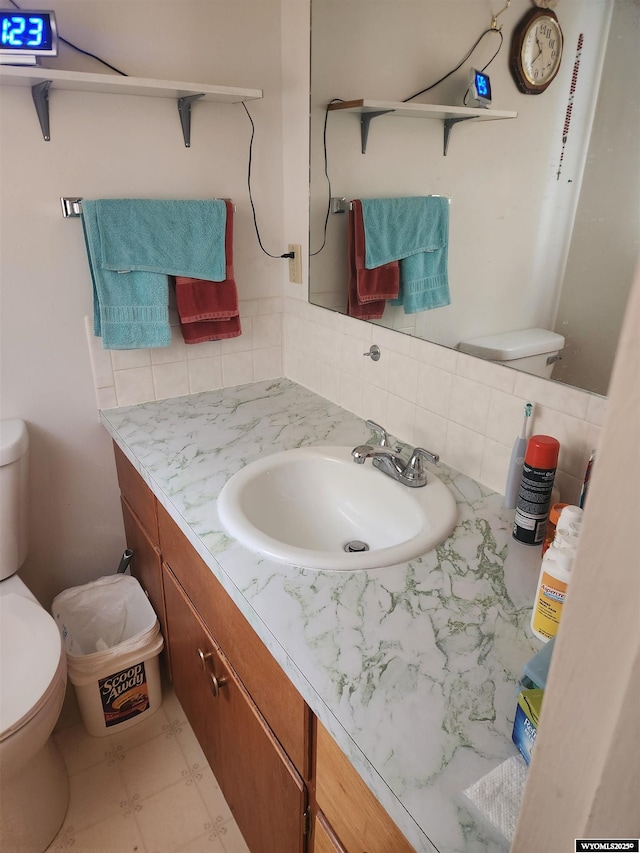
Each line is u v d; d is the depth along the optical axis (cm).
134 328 153
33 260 145
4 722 112
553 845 34
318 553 96
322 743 80
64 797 145
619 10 81
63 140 139
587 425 98
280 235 176
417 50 115
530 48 93
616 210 86
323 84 145
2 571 151
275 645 80
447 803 58
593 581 27
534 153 96
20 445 146
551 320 99
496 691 72
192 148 155
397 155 126
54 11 128
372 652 77
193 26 145
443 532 103
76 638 167
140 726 169
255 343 183
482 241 109
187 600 129
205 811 146
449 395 125
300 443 141
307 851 94
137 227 147
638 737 27
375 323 144
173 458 134
